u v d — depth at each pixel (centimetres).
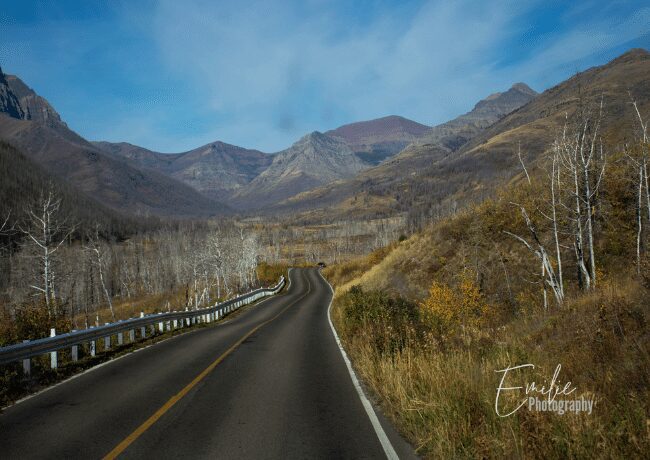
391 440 589
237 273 8300
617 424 464
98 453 538
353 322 1664
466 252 3216
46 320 1584
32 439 591
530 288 2491
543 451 450
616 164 2506
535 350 920
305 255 16475
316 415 703
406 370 805
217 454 535
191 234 16838
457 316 2194
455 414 571
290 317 2752
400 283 3456
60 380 1011
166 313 2075
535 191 2734
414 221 15188
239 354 1326
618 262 2291
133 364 1191
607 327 869
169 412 717
